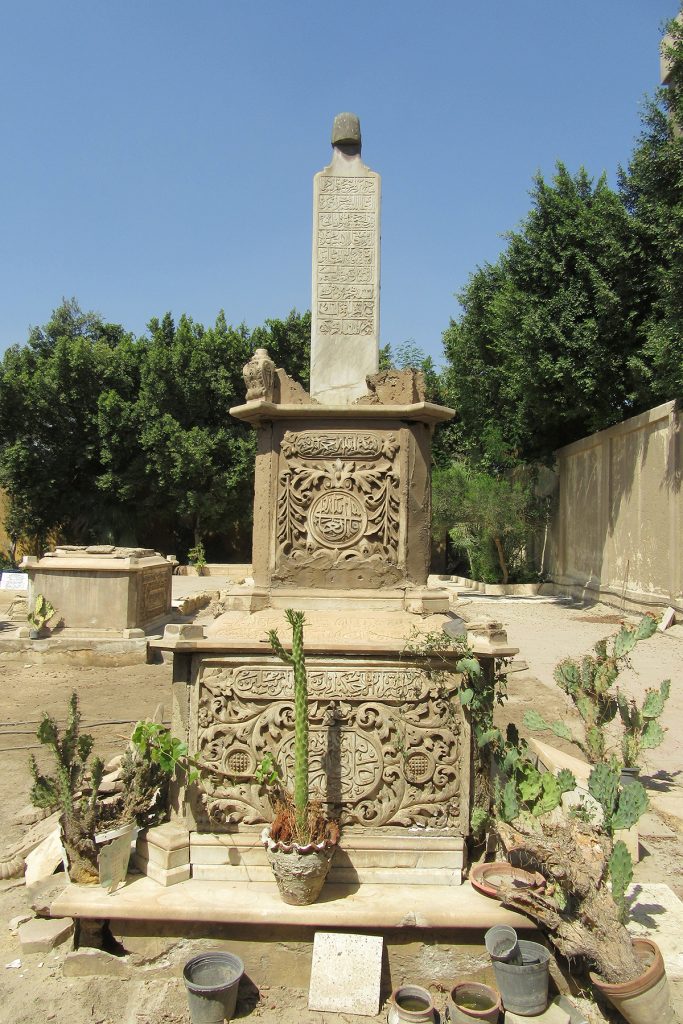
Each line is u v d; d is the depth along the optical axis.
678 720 6.85
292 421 3.82
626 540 14.75
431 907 3.00
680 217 11.36
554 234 16.23
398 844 3.24
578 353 15.56
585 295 15.46
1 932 3.37
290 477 3.78
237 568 24.09
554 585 19.06
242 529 26.80
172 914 2.97
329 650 3.30
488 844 3.37
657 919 3.37
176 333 26.11
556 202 16.25
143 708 7.48
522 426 19.50
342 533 3.75
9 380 23.56
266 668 3.34
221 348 25.80
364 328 4.05
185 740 3.37
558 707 7.51
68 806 3.24
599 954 2.74
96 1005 2.84
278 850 2.96
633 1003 2.65
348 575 3.73
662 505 12.94
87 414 24.11
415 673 3.32
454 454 25.23
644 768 5.66
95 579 9.73
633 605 14.02
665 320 12.11
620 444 15.16
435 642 3.25
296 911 2.96
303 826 2.97
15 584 14.86
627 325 14.98
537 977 2.74
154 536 27.14
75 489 25.22
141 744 3.30
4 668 9.38
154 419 24.36
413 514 3.77
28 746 6.27
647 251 14.45
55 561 9.77
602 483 16.17
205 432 24.28
